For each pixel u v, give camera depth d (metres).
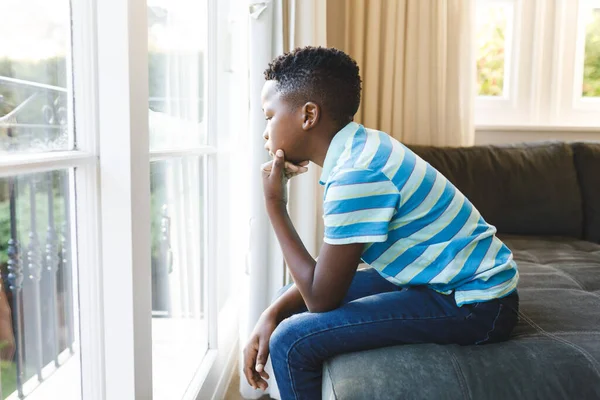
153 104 1.19
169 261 1.33
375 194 0.84
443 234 0.90
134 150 0.87
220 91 1.70
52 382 0.90
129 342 0.89
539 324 1.03
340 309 0.91
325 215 0.86
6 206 0.79
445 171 2.01
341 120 0.94
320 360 0.90
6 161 0.66
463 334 0.89
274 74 0.95
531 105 2.50
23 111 0.78
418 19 2.24
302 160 0.98
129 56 0.84
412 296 0.92
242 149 1.62
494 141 2.47
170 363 1.36
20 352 0.83
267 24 1.39
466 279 0.90
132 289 0.88
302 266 0.91
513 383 0.80
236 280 1.88
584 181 2.06
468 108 2.29
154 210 1.22
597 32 2.49
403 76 2.28
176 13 1.34
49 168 0.73
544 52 2.48
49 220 0.88
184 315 1.46
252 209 1.43
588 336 0.96
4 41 0.74
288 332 0.90
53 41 0.83
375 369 0.81
